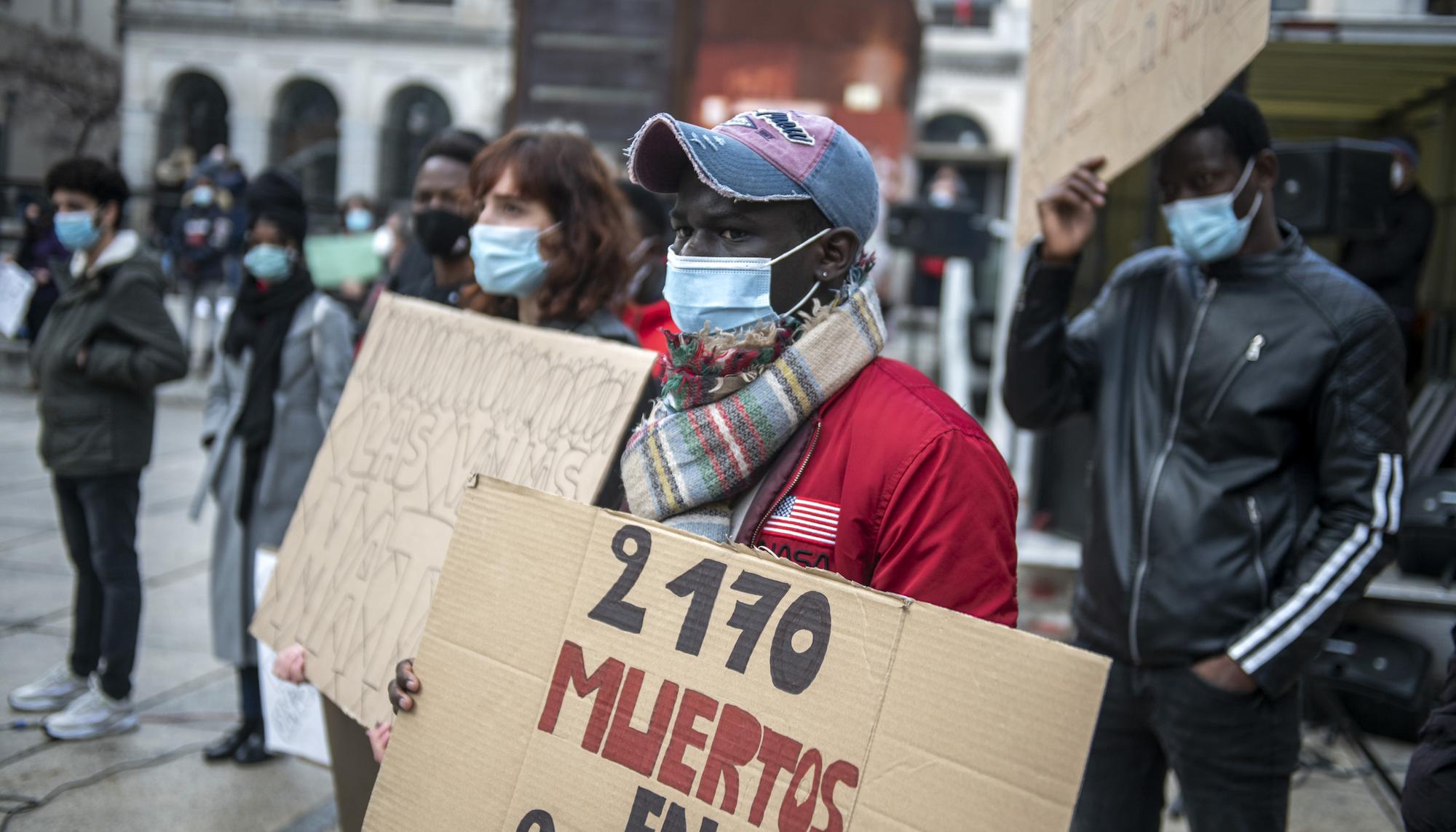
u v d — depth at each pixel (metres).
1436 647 4.35
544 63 8.66
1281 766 2.11
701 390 1.48
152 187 14.10
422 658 1.50
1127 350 2.41
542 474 1.86
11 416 9.85
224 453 3.60
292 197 3.58
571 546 1.44
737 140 1.45
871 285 1.55
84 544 3.90
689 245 1.51
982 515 1.36
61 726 3.74
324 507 2.16
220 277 12.32
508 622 1.46
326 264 7.22
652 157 1.49
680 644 1.32
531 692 1.41
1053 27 2.59
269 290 3.56
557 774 1.36
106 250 3.62
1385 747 4.19
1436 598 4.33
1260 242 2.22
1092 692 1.09
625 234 2.44
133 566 3.85
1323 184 3.81
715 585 1.32
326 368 3.50
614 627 1.37
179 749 3.75
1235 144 2.17
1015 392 2.46
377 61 28.39
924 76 27.12
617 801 1.31
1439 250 6.17
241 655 3.58
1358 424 2.07
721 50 9.87
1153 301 2.40
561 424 1.89
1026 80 2.80
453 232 3.15
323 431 3.52
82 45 16.02
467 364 2.10
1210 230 2.18
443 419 2.07
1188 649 2.12
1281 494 2.15
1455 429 4.87
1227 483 2.15
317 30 28.30
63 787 3.42
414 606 1.89
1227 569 2.12
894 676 1.19
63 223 3.55
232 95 28.59
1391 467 2.05
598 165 2.40
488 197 2.36
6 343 11.87
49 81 15.35
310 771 3.65
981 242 8.73
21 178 14.80
